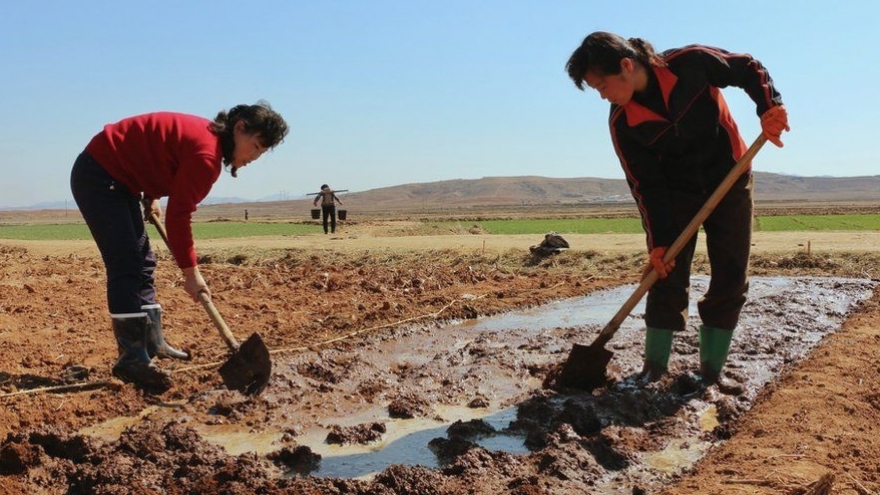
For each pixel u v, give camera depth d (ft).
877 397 15.78
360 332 23.22
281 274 36.50
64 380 17.22
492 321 26.13
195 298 15.58
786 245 42.68
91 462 12.89
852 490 11.06
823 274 35.58
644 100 15.15
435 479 12.16
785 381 17.35
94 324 23.32
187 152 15.26
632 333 23.40
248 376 15.44
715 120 15.47
